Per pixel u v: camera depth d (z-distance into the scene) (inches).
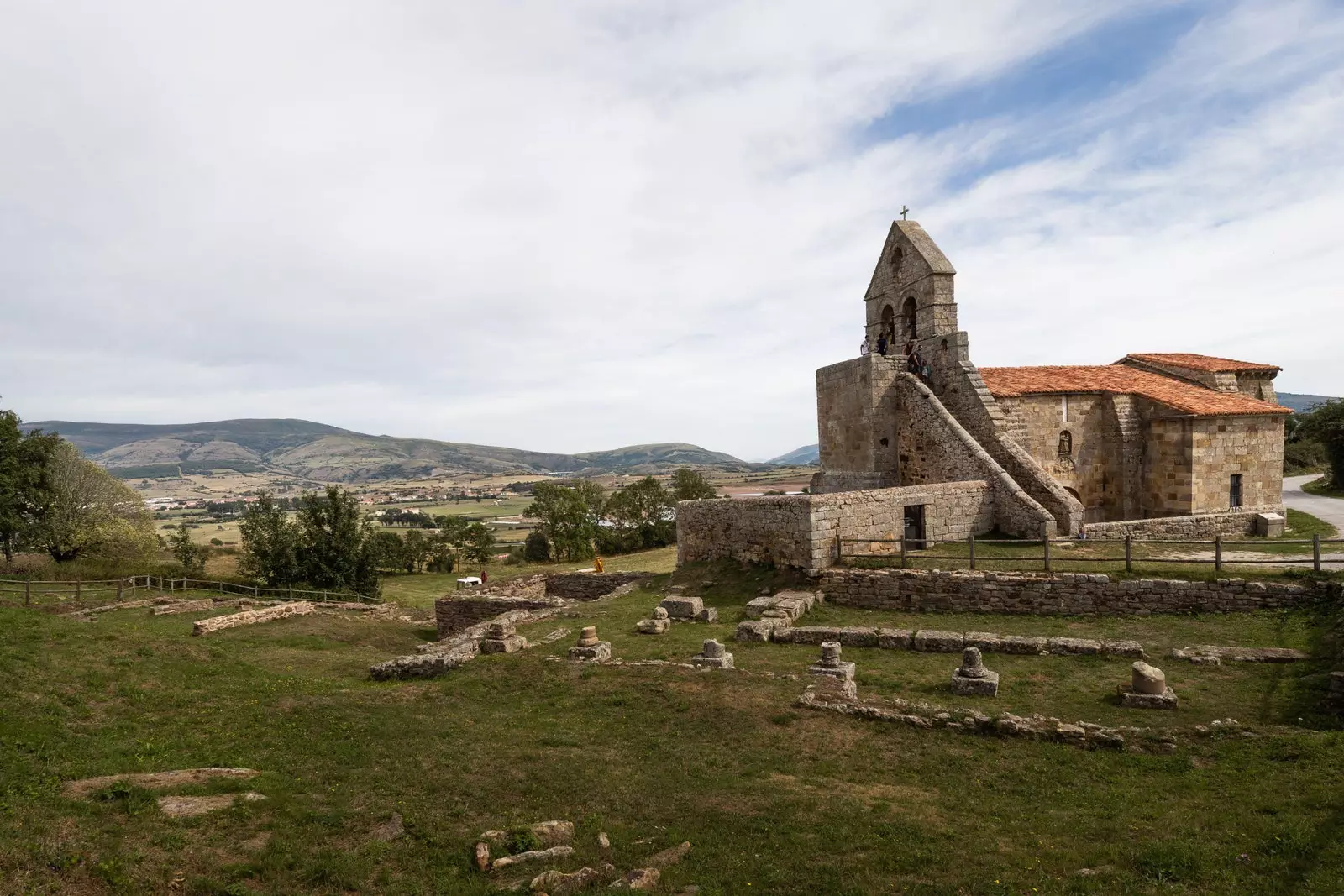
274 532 1683.1
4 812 331.0
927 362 1218.6
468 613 1165.7
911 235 1250.0
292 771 445.7
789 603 832.3
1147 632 682.8
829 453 1330.0
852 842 356.8
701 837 371.9
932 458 1129.4
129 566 1909.4
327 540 1706.4
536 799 419.2
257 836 356.8
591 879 330.6
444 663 697.0
